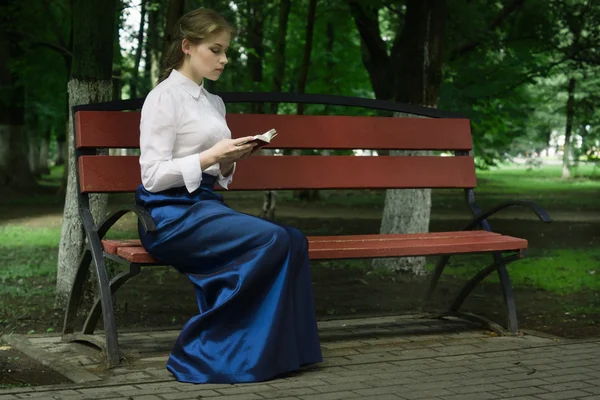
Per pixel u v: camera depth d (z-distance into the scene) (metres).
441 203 23.56
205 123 4.52
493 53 13.26
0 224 14.82
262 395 3.86
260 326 4.15
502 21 13.21
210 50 4.54
